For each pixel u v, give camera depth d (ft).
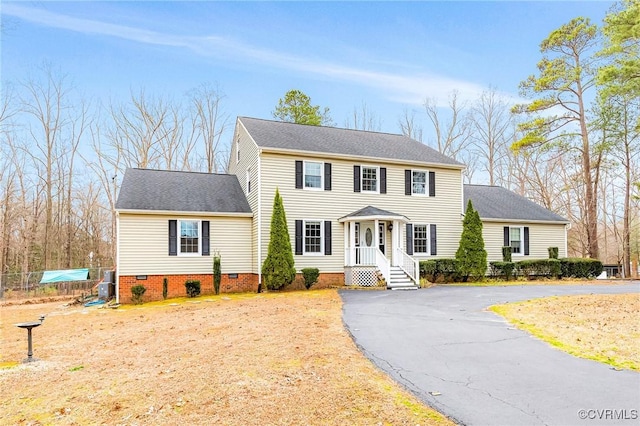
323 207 66.54
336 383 18.84
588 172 92.53
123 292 58.18
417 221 71.92
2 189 107.24
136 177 68.44
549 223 82.69
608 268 92.38
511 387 18.21
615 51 78.79
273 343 26.35
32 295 86.74
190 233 62.64
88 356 27.55
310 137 72.49
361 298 49.65
